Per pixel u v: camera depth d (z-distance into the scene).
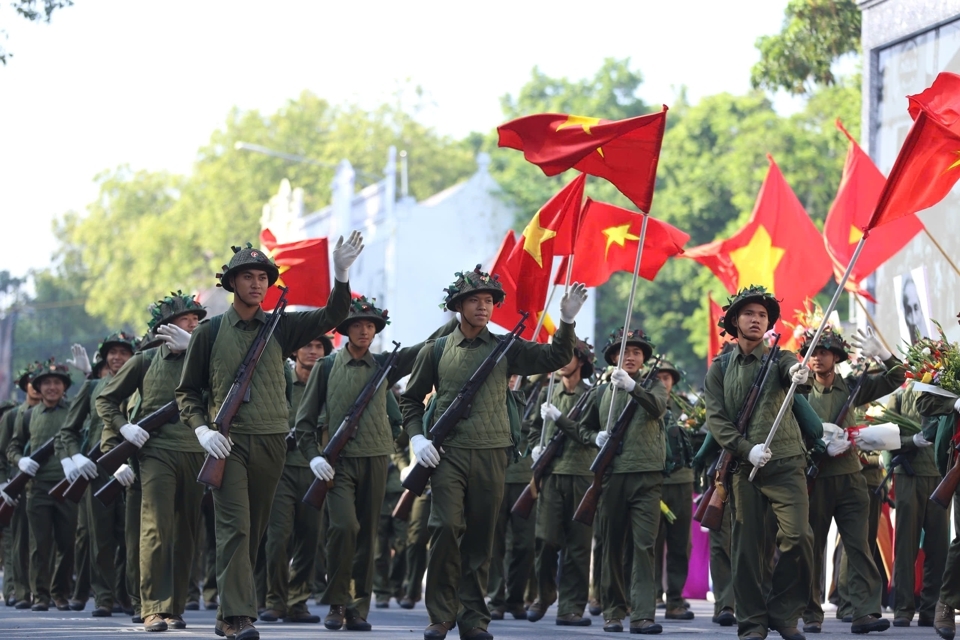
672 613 23.91
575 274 24.06
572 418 22.12
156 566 18.30
